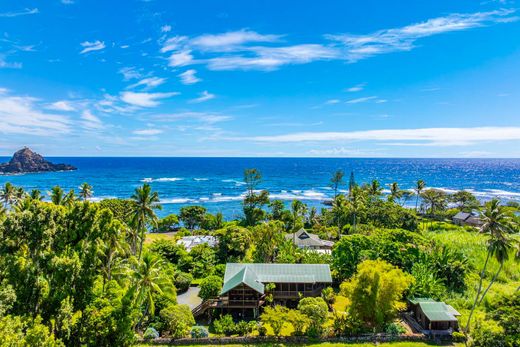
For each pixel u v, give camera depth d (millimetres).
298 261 63344
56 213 33062
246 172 143875
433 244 63781
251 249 68625
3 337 23969
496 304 38125
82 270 33250
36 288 30141
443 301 50281
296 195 183125
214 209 143000
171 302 45406
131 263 44188
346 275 56875
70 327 31859
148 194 49250
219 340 40969
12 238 30250
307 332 41938
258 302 47031
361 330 42750
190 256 63469
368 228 85812
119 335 32469
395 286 43312
